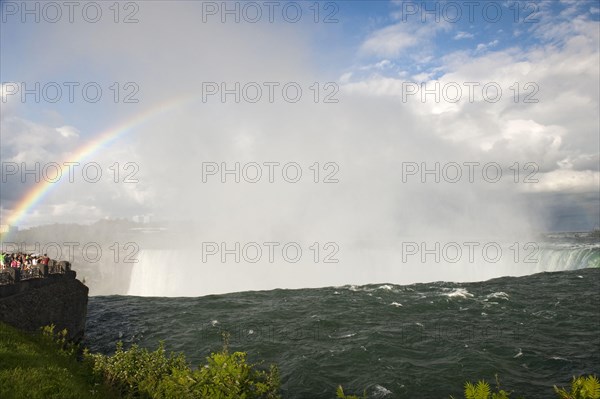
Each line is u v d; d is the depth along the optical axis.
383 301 39.72
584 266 54.75
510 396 19.06
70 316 27.48
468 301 38.25
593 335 27.58
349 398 7.28
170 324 33.81
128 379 12.45
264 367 23.17
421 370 22.16
